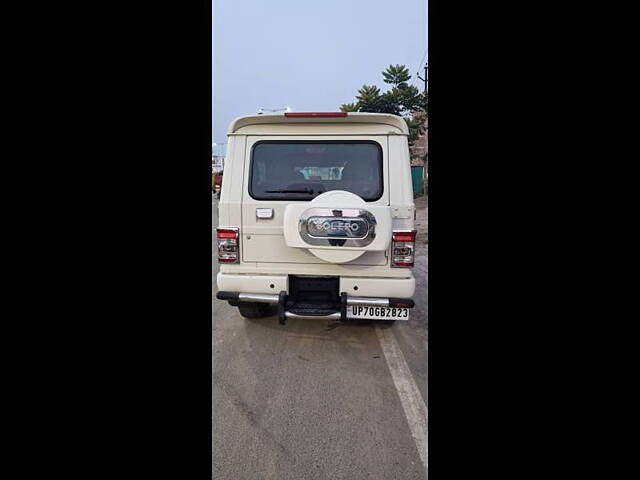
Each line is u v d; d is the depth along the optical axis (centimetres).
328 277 345
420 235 1061
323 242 308
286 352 337
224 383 284
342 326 398
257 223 342
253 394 270
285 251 339
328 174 339
